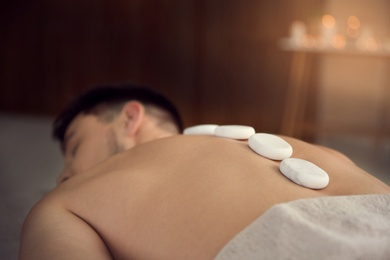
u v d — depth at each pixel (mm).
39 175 2510
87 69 4125
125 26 4004
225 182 647
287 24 3660
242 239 566
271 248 549
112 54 4066
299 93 3561
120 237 656
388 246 578
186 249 610
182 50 3920
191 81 3932
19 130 3646
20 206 1734
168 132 1008
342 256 541
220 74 3861
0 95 4309
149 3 3936
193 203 636
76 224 665
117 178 694
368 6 3961
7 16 4188
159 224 639
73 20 4090
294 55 3596
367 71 4008
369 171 2924
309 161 718
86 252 622
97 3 4027
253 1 3723
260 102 3803
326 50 3195
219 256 567
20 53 4227
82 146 996
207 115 3928
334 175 695
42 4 4125
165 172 687
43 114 4258
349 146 3484
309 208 584
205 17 3836
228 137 775
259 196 624
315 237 542
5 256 1316
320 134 3730
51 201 702
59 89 4207
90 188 696
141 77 4027
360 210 601
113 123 995
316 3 3586
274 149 709
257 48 3758
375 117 4031
